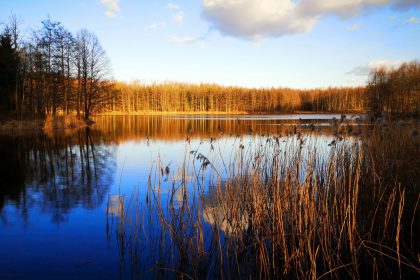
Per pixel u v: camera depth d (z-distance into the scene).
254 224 5.84
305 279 4.65
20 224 6.97
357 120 8.23
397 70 37.06
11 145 20.03
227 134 24.09
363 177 6.99
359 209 6.22
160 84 113.88
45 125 31.08
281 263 5.31
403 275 4.98
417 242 5.57
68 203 8.45
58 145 20.23
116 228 6.62
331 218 5.98
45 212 7.75
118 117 65.00
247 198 6.69
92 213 7.65
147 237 6.22
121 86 93.25
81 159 15.30
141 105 95.38
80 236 6.33
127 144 20.62
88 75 40.81
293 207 5.85
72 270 5.04
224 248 5.75
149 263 5.26
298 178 6.30
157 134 26.94
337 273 4.85
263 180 7.76
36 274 4.91
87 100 41.94
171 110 99.12
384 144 8.50
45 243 6.03
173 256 5.50
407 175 6.87
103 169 12.92
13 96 34.91
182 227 6.00
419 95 28.34
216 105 101.31
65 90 38.22
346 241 5.22
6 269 5.05
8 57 34.22
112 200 8.66
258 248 5.46
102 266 5.16
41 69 34.25
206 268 5.17
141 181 10.77
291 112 95.44
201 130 29.88
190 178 10.66
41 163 14.34
